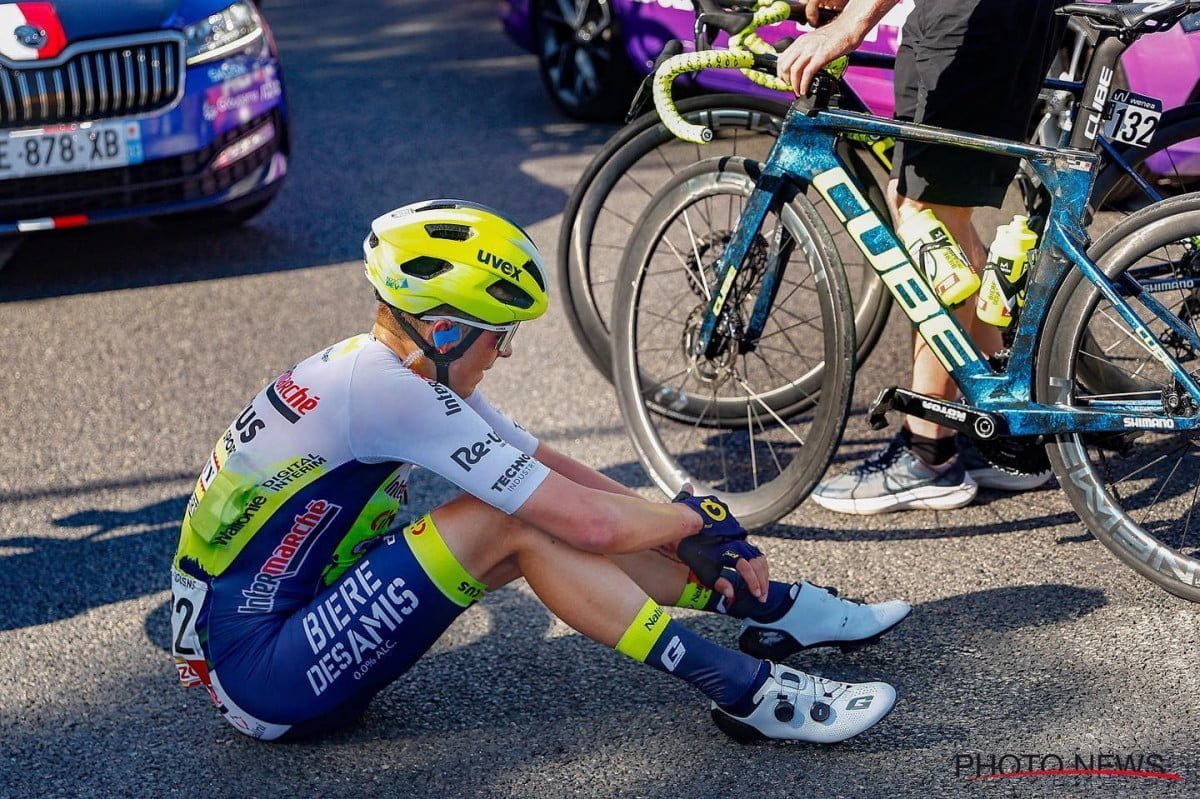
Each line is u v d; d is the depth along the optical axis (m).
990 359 2.94
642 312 4.38
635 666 2.63
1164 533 2.91
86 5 4.68
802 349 4.00
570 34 6.29
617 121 6.33
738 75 5.02
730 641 2.69
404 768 2.36
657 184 5.36
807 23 2.89
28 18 4.58
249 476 2.22
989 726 2.36
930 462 3.11
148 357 4.23
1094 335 3.26
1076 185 2.61
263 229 5.32
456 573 2.20
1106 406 2.68
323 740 2.45
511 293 2.20
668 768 2.31
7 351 4.33
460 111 6.66
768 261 2.99
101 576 3.08
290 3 9.30
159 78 4.76
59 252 5.23
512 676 2.63
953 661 2.57
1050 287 2.69
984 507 3.14
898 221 2.97
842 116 2.75
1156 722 2.34
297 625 2.26
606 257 4.78
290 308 4.55
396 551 2.21
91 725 2.55
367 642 2.23
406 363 2.22
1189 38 4.11
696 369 3.15
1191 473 3.14
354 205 5.46
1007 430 2.77
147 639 2.83
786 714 2.28
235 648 2.29
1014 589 2.80
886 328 4.11
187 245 5.21
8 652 2.80
